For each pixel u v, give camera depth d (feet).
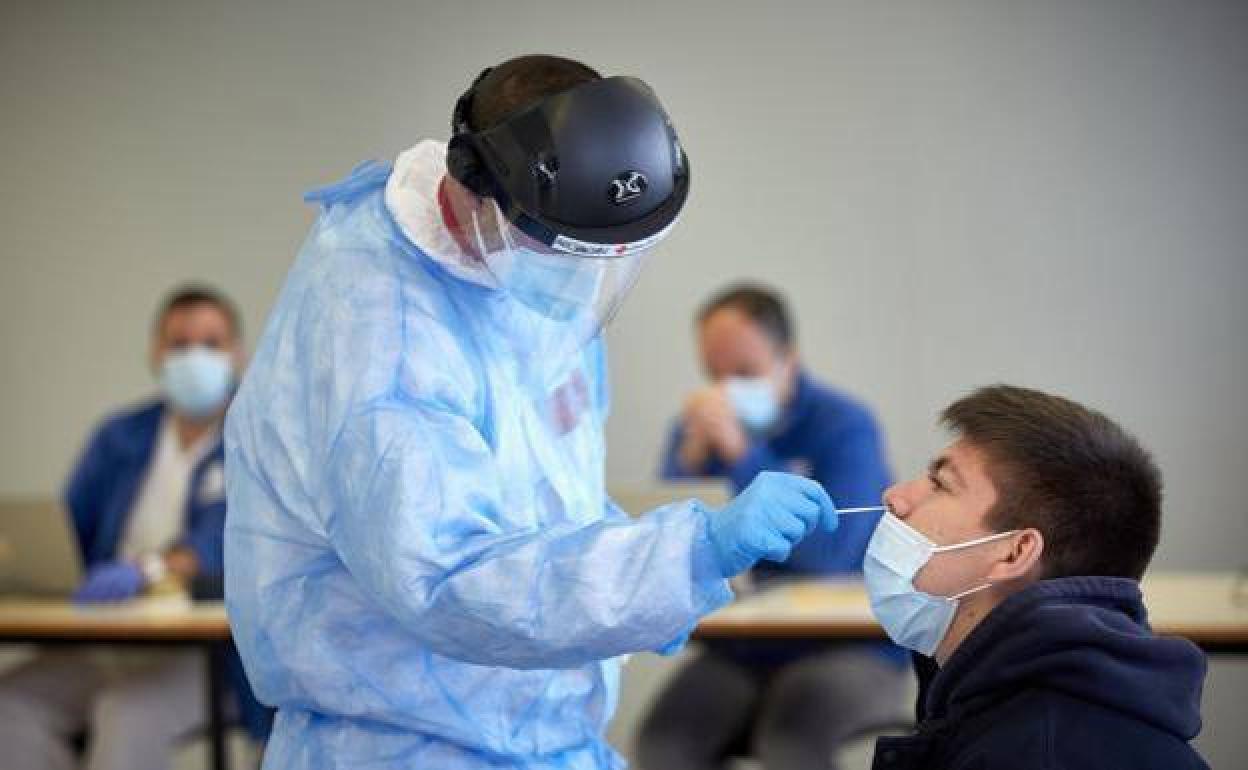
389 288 4.55
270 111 16.70
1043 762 4.32
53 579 11.37
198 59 16.84
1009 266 15.39
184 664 11.45
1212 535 14.87
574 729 4.97
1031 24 15.33
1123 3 15.11
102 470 12.20
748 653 10.94
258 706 10.66
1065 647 4.41
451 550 4.25
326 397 4.42
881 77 15.66
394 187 4.75
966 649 4.64
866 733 10.48
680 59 16.01
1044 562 4.72
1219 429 14.90
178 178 16.89
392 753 4.66
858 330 15.74
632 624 4.17
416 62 16.38
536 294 4.64
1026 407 4.84
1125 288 15.12
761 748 10.43
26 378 17.17
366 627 4.61
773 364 11.72
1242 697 13.67
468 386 4.58
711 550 4.23
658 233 4.40
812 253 15.83
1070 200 15.25
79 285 17.07
